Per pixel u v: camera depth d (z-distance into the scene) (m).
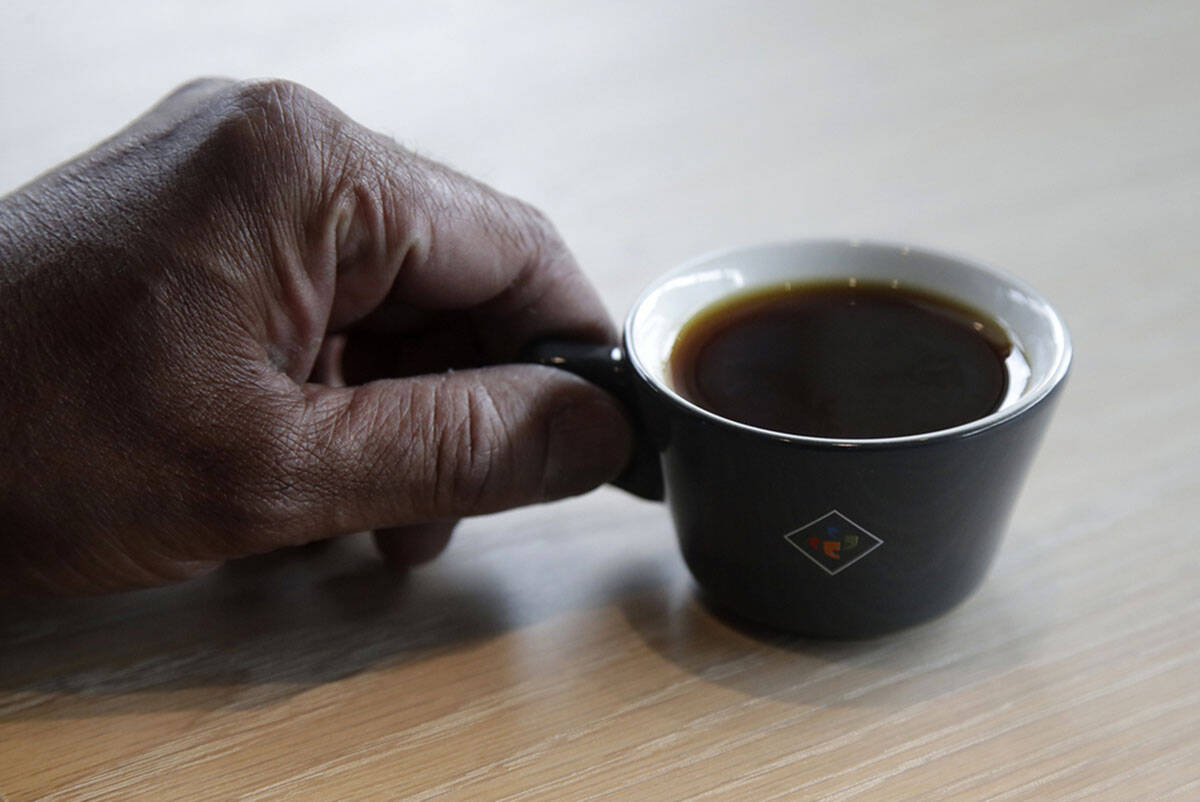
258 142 0.40
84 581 0.41
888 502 0.39
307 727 0.41
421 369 0.48
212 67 0.70
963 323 0.43
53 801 0.39
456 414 0.41
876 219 0.57
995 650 0.42
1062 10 0.73
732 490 0.40
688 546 0.43
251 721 0.41
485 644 0.43
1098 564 0.44
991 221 0.57
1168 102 0.63
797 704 0.41
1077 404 0.49
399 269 0.43
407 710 0.41
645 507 0.47
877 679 0.41
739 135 0.64
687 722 0.41
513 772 0.40
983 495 0.40
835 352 0.43
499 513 0.44
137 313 0.39
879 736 0.40
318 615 0.44
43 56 0.72
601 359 0.44
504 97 0.67
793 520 0.40
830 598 0.41
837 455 0.39
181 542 0.40
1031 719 0.40
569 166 0.62
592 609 0.44
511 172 0.62
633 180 0.61
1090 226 0.56
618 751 0.40
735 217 0.58
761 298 0.45
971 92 0.65
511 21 0.75
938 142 0.62
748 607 0.42
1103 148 0.61
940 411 0.41
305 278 0.41
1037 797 0.38
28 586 0.41
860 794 0.39
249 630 0.44
